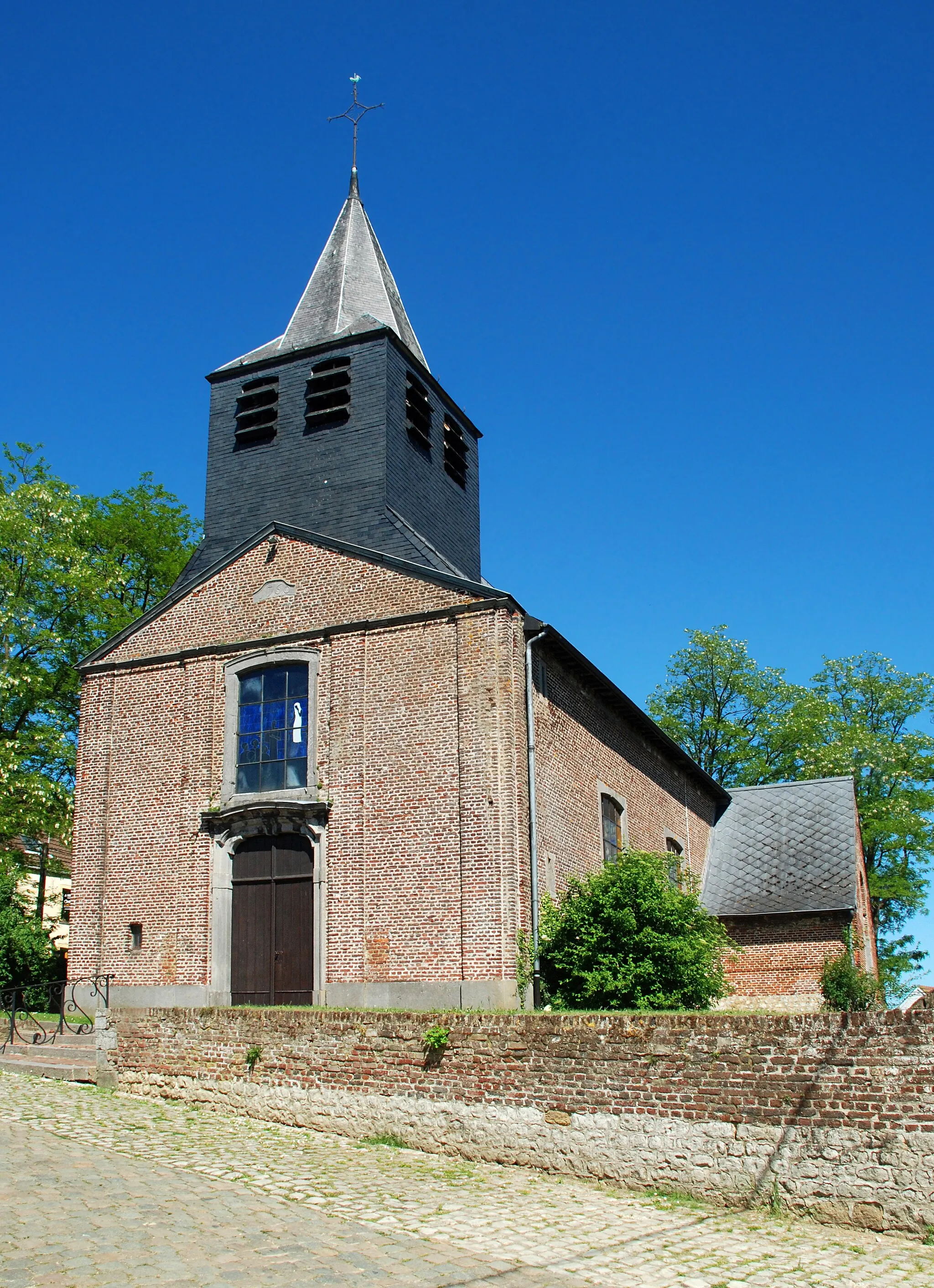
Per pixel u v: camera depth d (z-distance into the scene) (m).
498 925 15.92
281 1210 9.12
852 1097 9.59
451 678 17.31
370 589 18.48
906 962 35.72
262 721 18.88
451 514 22.77
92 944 18.94
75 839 19.62
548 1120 11.02
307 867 17.83
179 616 20.17
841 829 26.25
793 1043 9.95
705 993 15.27
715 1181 10.02
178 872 18.61
